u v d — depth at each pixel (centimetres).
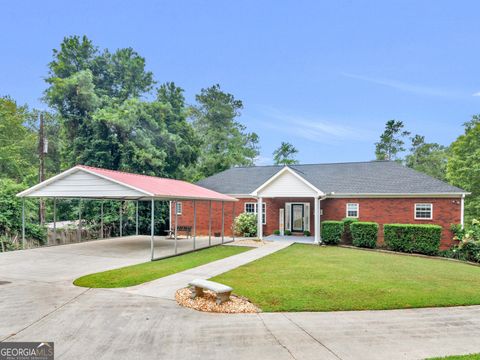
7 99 3772
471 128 3194
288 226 2355
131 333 573
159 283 931
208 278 994
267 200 2411
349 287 898
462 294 852
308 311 707
